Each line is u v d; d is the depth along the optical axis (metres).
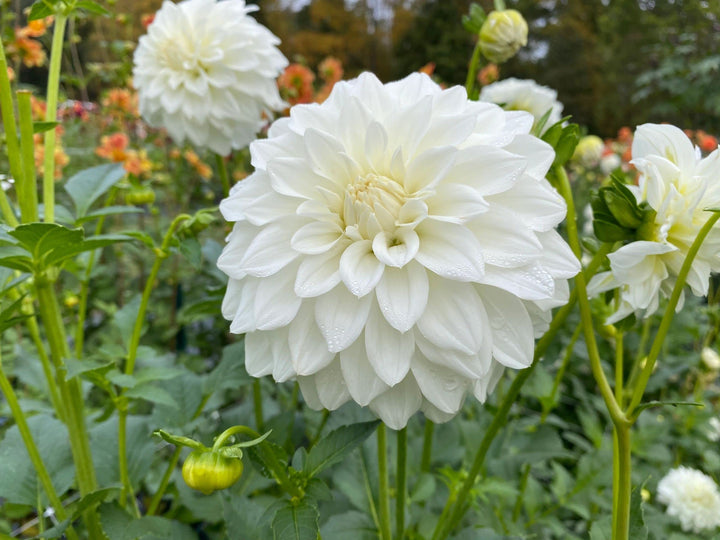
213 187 1.13
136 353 0.40
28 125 0.33
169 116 0.53
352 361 0.26
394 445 0.50
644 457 0.60
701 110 1.66
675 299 0.25
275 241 0.27
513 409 0.69
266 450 0.26
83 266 0.46
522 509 0.53
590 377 0.81
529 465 0.50
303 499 0.27
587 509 0.50
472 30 0.48
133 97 1.02
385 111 0.29
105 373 0.36
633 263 0.26
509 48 0.46
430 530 0.43
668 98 2.00
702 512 0.49
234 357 0.46
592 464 0.51
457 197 0.25
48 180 0.38
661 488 0.52
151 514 0.42
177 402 0.45
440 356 0.25
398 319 0.24
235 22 0.52
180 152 1.01
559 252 0.26
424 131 0.27
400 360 0.25
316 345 0.26
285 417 0.49
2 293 0.32
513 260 0.25
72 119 1.13
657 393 0.76
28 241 0.29
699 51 1.64
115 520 0.36
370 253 0.27
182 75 0.52
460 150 0.26
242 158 0.96
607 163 1.16
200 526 0.53
